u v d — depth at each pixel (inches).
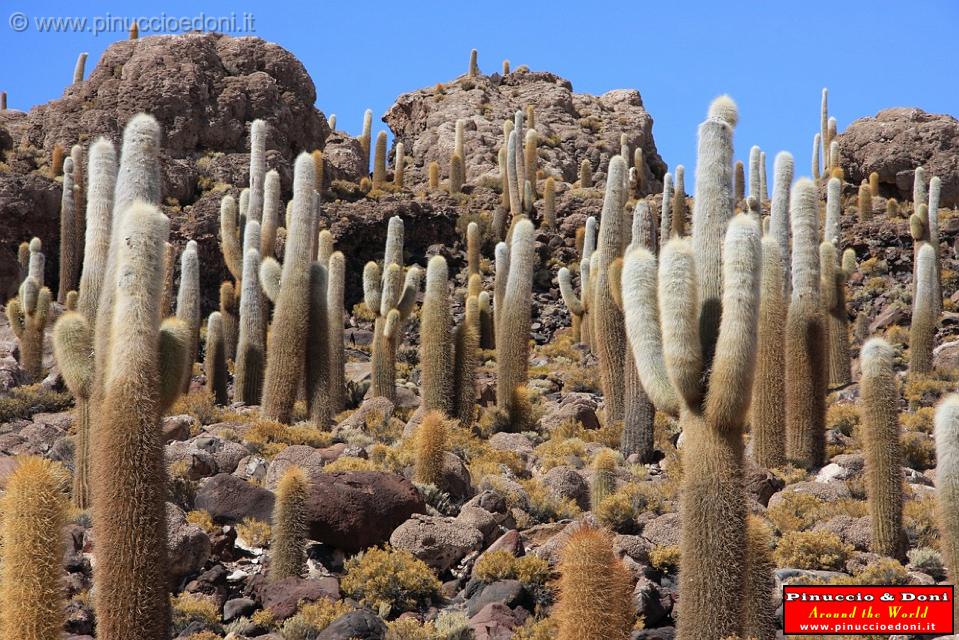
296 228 654.5
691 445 307.9
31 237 1211.9
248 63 1579.7
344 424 661.3
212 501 435.5
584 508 514.9
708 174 341.1
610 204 677.3
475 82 2236.7
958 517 348.5
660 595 373.4
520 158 1434.5
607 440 654.5
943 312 1130.7
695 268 325.1
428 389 649.0
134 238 301.9
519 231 697.6
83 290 441.1
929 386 834.2
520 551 411.2
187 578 378.6
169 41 1510.8
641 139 2215.8
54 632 256.8
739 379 298.5
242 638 333.1
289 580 370.9
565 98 2235.5
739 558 299.4
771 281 591.5
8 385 721.6
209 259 1256.8
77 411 440.8
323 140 1649.9
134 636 281.1
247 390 768.9
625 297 336.2
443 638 332.8
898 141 1606.8
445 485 483.2
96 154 447.5
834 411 735.7
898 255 1338.6
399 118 2262.6
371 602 368.2
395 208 1427.2
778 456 589.0
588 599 265.4
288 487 384.8
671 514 454.3
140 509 286.2
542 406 765.3
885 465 439.2
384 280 732.7
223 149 1477.6
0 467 459.5
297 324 645.9
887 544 434.6
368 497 415.5
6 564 257.3
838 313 899.4
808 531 449.1
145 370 293.6
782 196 701.3
